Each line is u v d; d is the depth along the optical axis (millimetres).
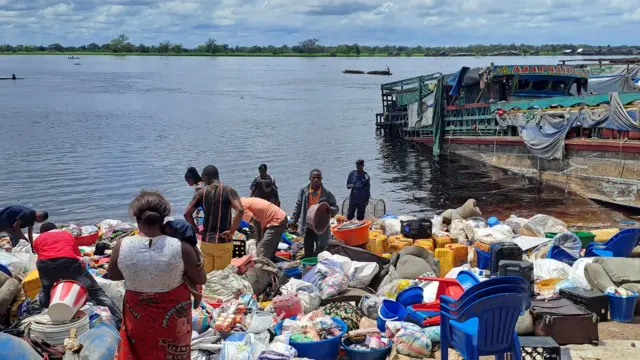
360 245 10891
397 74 163000
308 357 6605
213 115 58094
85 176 27469
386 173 31172
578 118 25203
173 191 24688
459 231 11656
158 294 4617
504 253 8812
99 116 55250
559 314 6941
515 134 30484
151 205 4645
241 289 7980
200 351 6664
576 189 25438
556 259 9977
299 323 7152
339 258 9102
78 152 34375
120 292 7809
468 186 27578
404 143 42062
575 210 22312
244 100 78125
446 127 36906
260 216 9914
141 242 4621
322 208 10227
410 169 32344
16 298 7625
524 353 6117
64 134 42375
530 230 12422
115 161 31594
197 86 107812
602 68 40625
